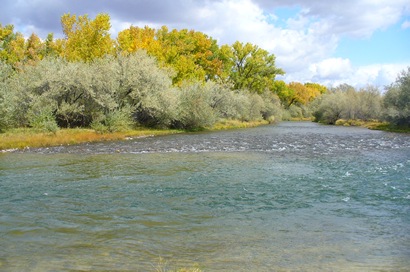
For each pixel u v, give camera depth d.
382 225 9.64
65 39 60.88
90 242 8.30
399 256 7.46
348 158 22.25
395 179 15.62
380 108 64.81
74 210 10.94
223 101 57.94
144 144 29.55
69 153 24.11
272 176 16.39
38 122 33.09
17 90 35.69
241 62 89.62
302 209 11.20
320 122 82.62
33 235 8.77
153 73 42.62
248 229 9.30
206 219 10.15
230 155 23.58
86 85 36.66
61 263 7.06
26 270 6.73
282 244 8.19
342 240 8.47
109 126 36.69
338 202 12.01
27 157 22.17
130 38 68.00
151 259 7.27
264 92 92.44
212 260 7.21
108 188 13.89
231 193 13.16
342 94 76.88
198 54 80.44
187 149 26.62
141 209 11.10
